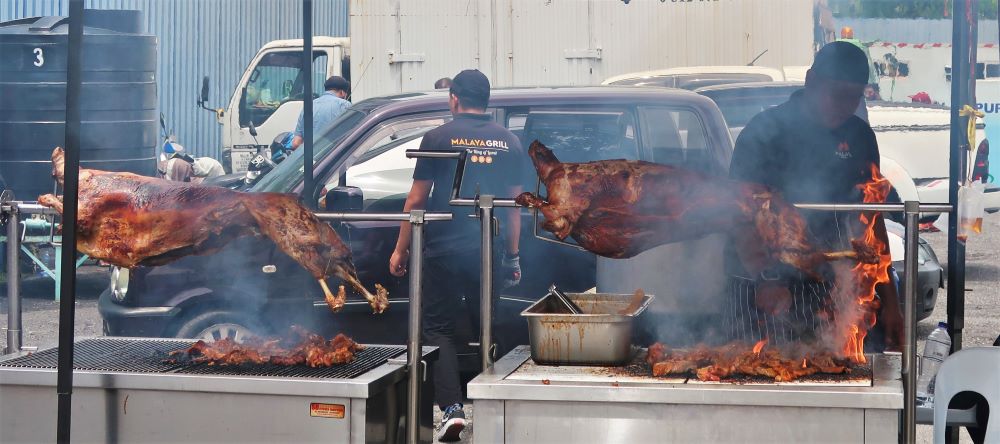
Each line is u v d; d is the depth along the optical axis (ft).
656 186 13.28
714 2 34.35
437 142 19.97
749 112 35.60
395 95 25.58
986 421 14.60
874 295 16.11
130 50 35.78
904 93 54.70
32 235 35.45
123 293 22.16
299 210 14.16
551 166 13.78
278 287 21.83
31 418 13.38
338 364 13.80
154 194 14.34
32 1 43.96
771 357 12.91
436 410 23.76
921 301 27.04
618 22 32.89
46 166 35.37
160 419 13.05
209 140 52.16
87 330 31.24
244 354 13.73
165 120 49.26
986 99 45.29
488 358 13.87
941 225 17.22
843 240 15.89
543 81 32.89
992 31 50.88
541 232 22.06
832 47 15.66
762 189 13.30
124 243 14.17
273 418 12.82
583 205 13.38
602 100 23.29
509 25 32.63
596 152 23.30
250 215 14.10
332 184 22.63
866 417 11.77
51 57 34.88
